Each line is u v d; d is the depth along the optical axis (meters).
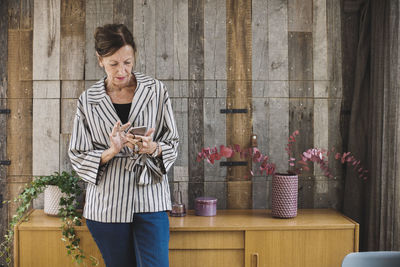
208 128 2.62
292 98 2.66
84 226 2.19
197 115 2.62
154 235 1.87
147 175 1.87
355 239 2.23
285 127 2.65
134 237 1.87
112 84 1.90
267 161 2.64
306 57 2.66
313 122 2.66
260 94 2.64
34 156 2.58
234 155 2.64
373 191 2.46
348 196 2.62
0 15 2.55
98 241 1.88
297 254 2.22
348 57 2.67
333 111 2.67
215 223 2.26
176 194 2.45
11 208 2.57
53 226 2.18
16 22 2.57
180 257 2.21
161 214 1.92
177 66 2.61
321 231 2.23
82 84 2.59
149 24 2.60
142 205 1.84
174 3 2.61
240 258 2.23
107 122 1.86
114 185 1.83
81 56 2.58
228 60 2.63
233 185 2.64
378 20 2.46
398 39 2.24
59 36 2.58
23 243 2.18
